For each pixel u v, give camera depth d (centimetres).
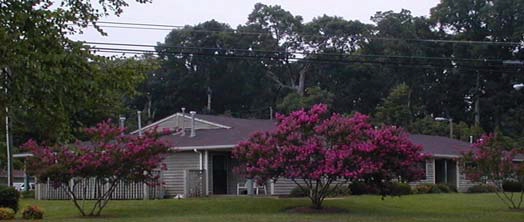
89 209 2341
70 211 2294
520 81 6275
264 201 2539
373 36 6297
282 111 5859
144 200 2688
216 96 6450
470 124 6538
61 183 2219
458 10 6294
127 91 941
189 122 3588
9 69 803
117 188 2920
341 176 2206
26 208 2089
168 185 3162
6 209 2070
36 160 2117
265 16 6481
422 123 5750
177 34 6222
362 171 2125
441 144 4184
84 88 868
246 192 3153
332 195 2845
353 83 6347
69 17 884
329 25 6431
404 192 3134
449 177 4006
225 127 3453
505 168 2544
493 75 6438
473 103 6575
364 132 2233
